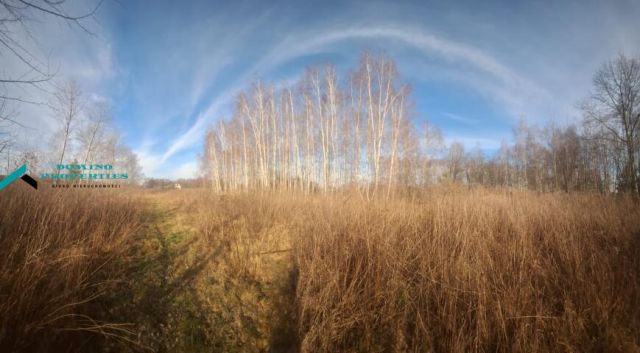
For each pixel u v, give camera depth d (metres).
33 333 2.23
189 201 11.02
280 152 21.30
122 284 3.45
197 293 3.54
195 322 3.02
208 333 2.89
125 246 4.42
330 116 17.53
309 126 18.52
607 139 16.06
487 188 12.58
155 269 4.02
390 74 14.39
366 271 3.39
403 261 3.75
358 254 3.76
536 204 6.93
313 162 19.02
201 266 4.29
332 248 3.87
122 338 2.60
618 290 3.07
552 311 2.90
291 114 20.28
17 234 3.45
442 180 18.70
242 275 4.11
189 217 7.77
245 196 11.79
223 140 27.36
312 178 18.70
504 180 30.42
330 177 17.34
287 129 19.91
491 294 2.95
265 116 21.25
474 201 6.97
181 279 3.84
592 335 2.67
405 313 2.95
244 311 3.30
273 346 2.82
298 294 3.40
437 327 2.78
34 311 2.40
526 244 3.94
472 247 3.92
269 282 3.97
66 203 4.91
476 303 2.91
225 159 27.56
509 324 2.69
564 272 3.60
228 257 4.66
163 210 9.24
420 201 8.41
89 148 11.66
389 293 3.13
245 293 3.65
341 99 17.25
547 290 3.21
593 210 6.62
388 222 4.67
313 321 2.92
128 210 6.53
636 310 2.84
